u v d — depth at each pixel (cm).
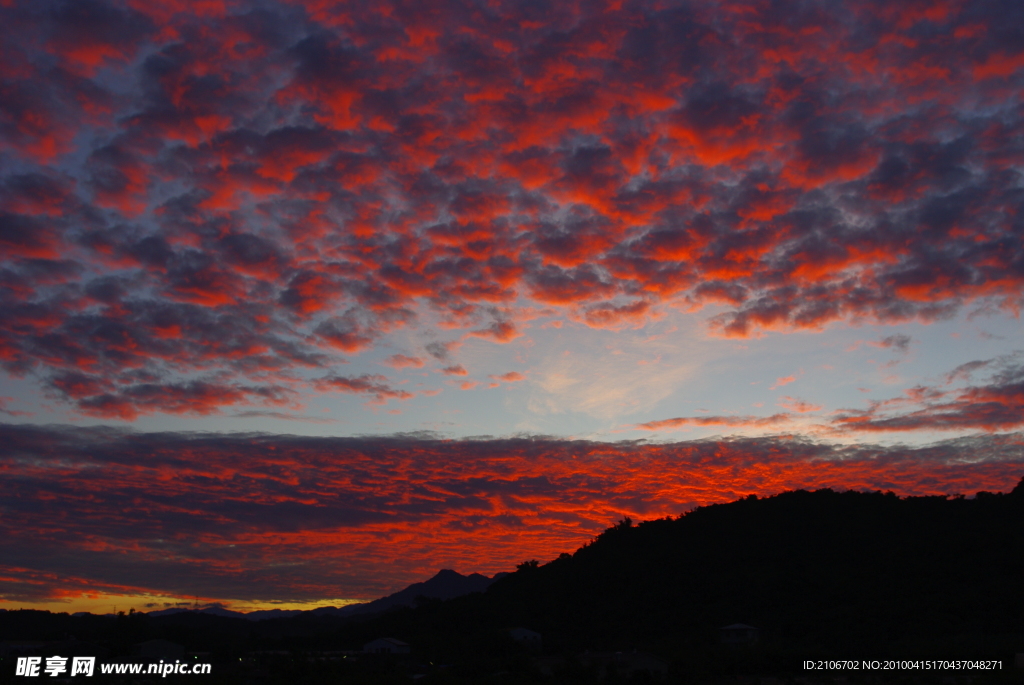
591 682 6738
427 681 6544
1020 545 10456
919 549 11088
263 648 10306
